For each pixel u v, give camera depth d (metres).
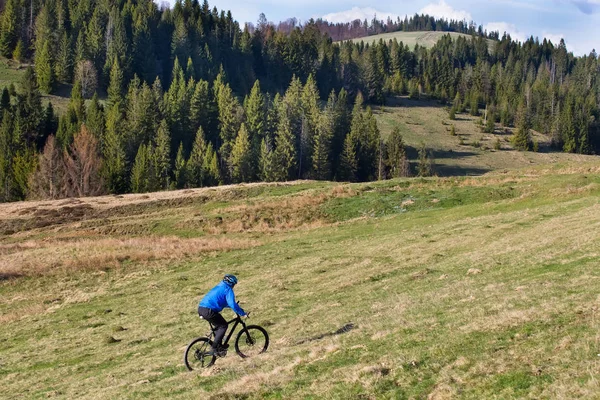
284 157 129.88
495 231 35.16
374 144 145.75
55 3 193.25
